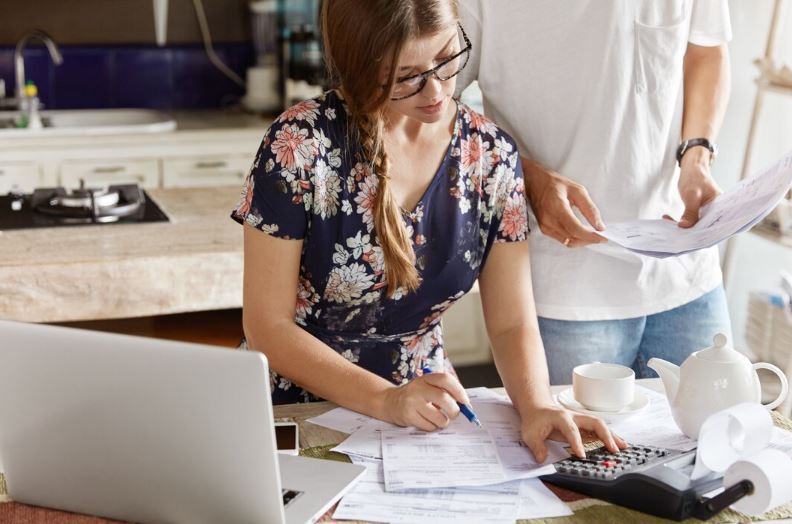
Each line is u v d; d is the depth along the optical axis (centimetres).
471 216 159
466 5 179
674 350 193
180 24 467
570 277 186
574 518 118
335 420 146
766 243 327
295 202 149
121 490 114
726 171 327
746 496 117
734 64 320
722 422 121
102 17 456
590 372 153
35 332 109
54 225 263
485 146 159
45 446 115
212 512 111
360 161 151
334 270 155
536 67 180
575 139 182
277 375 166
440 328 175
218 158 412
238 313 272
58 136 391
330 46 143
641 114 181
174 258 234
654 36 176
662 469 122
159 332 256
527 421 139
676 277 188
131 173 403
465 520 117
